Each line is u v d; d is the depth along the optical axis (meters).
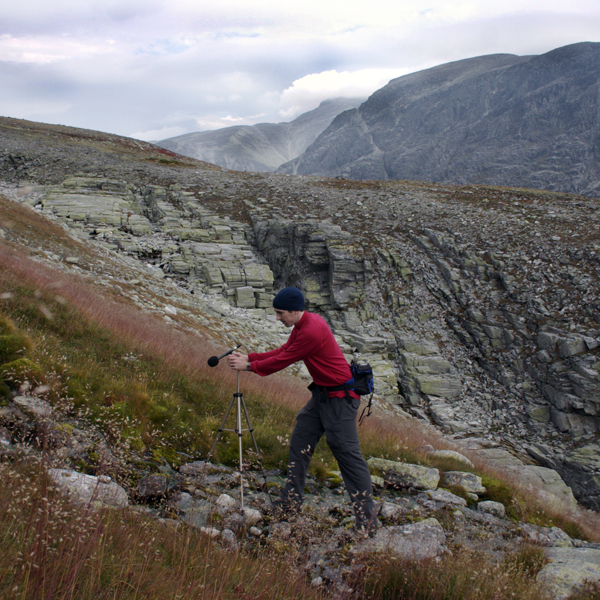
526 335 24.58
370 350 26.53
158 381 6.00
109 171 44.84
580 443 19.92
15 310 6.31
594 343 21.62
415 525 3.92
